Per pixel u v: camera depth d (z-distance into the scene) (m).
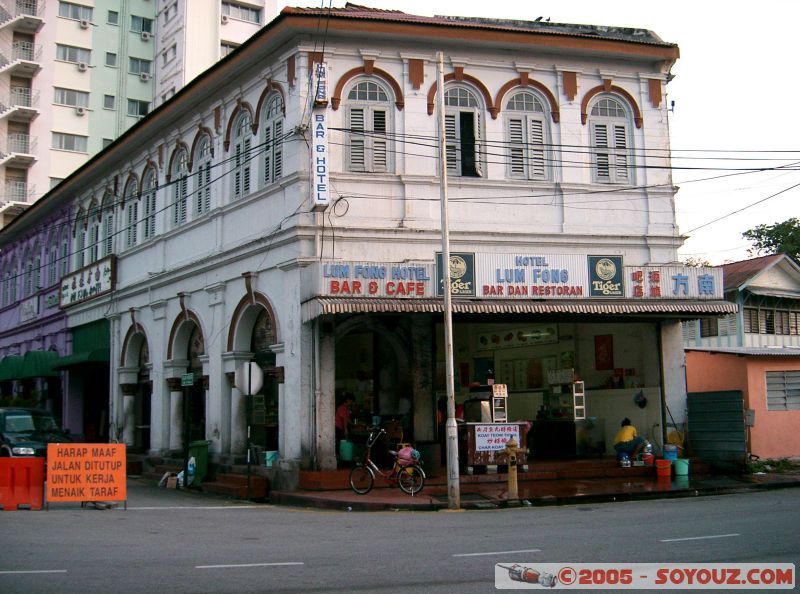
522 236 21.11
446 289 17.20
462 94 21.53
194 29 52.53
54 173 52.06
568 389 23.75
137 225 29.05
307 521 14.61
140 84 55.53
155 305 26.73
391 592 8.26
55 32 52.81
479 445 19.33
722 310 20.58
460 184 21.00
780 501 16.25
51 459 16.17
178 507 17.48
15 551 10.87
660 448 21.70
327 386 19.47
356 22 20.30
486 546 11.02
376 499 17.02
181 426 25.77
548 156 21.86
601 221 21.86
